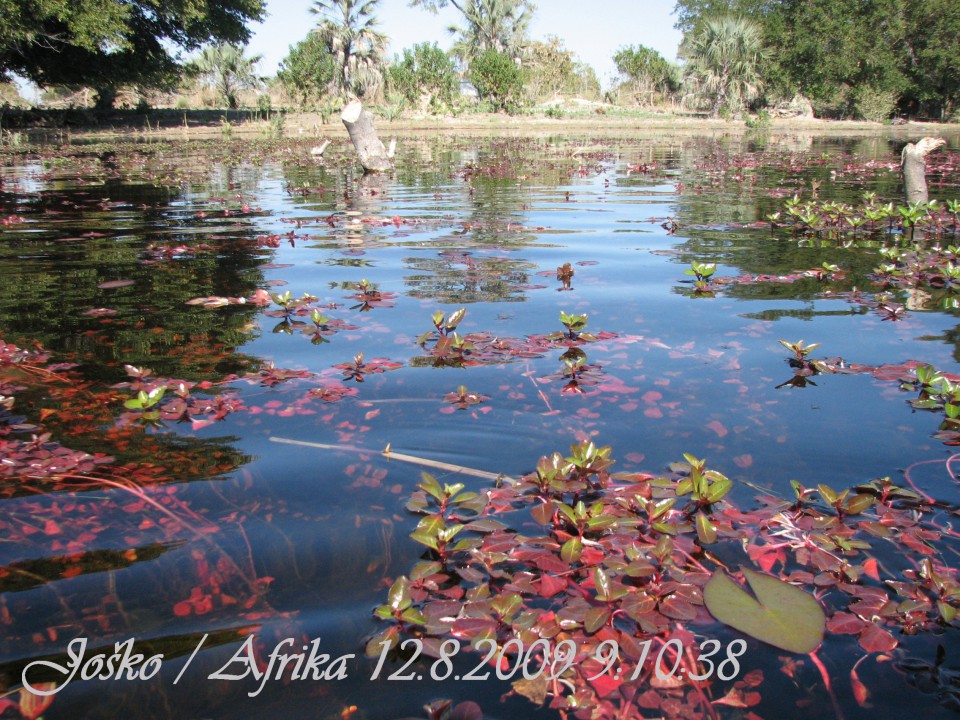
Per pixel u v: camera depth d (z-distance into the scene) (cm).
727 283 462
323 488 217
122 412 271
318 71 3269
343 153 1653
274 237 612
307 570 179
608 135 2492
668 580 174
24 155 1559
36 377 305
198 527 197
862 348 338
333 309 406
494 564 181
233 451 240
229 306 412
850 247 582
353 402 277
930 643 157
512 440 247
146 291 445
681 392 286
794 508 204
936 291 439
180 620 162
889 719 138
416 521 200
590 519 190
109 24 1998
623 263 522
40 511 204
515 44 4094
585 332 358
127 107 3222
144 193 953
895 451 238
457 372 308
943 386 269
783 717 138
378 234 644
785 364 317
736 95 3588
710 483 204
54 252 564
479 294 438
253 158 1509
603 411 269
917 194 721
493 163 1410
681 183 1058
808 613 164
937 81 3338
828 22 3284
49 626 160
